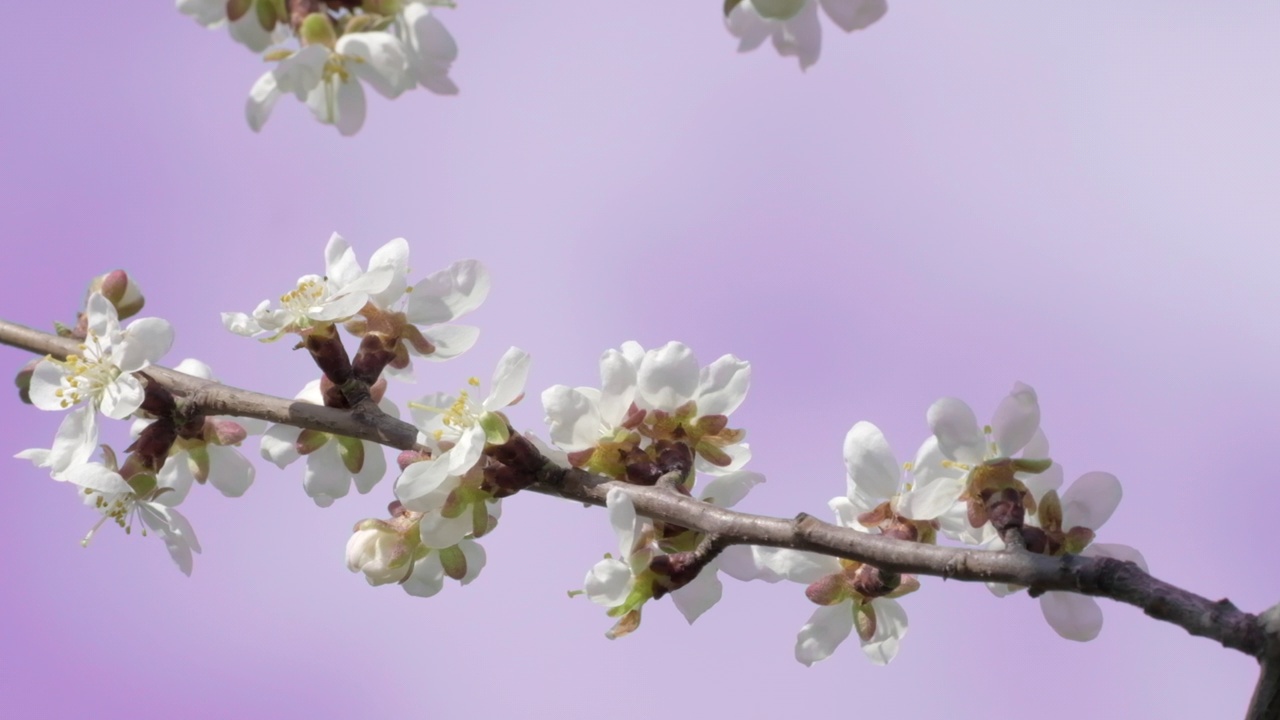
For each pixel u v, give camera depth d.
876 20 1.04
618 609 1.05
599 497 1.06
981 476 1.05
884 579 1.06
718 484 1.07
